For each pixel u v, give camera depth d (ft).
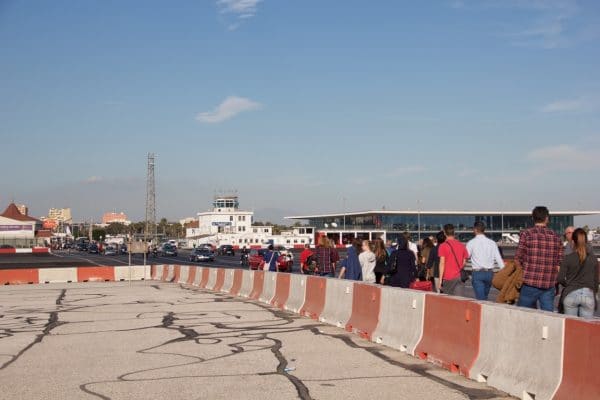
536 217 36.14
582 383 24.23
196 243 521.65
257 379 32.07
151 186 312.91
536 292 35.63
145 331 50.16
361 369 34.40
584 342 24.34
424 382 31.09
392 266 52.39
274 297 72.02
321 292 57.52
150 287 107.55
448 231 46.11
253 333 48.39
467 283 94.02
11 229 512.22
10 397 28.94
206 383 31.30
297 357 38.06
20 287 110.32
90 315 62.49
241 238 485.15
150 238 370.12
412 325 39.45
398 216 372.58
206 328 51.52
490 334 30.91
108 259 274.16
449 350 34.47
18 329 52.80
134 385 31.07
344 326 50.16
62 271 127.54
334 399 27.89
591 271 35.24
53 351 41.47
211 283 102.99
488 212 364.17
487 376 30.32
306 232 473.26
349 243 68.85
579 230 35.37
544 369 26.53
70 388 30.60
